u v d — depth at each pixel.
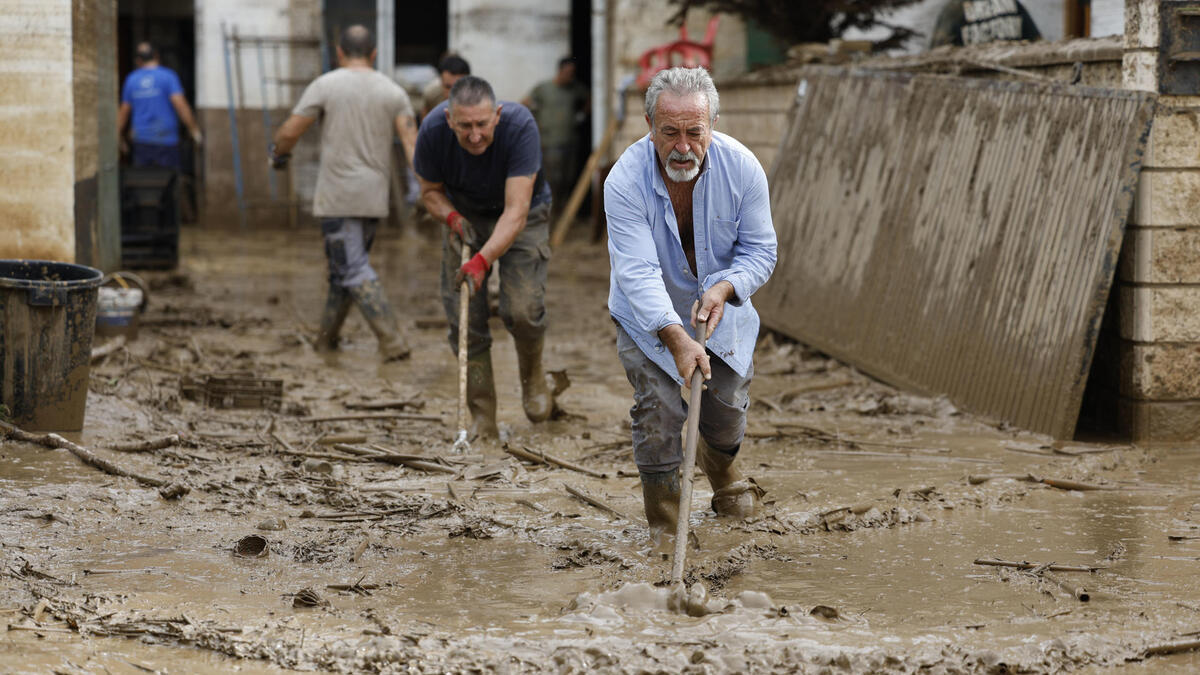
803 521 8.54
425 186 11.08
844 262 14.99
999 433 11.46
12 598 6.79
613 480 9.73
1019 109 12.39
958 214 13.04
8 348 10.34
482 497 9.20
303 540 8.02
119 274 15.76
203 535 8.11
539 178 11.16
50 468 9.46
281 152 15.35
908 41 21.39
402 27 35.88
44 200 13.83
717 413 8.15
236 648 6.19
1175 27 10.88
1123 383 11.45
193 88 38.03
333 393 13.17
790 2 21.62
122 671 5.91
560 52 32.09
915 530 8.49
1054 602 7.00
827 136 16.19
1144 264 11.15
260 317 18.19
